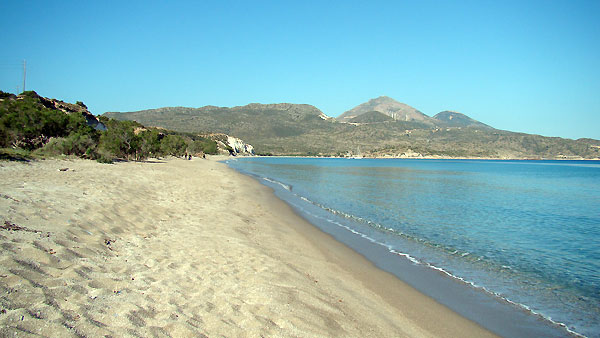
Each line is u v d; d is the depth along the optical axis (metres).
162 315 4.51
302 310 5.67
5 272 4.48
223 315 4.89
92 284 4.97
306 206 19.92
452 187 35.94
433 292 7.95
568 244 13.12
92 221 8.34
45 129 29.80
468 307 7.24
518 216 19.34
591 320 6.81
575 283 8.85
